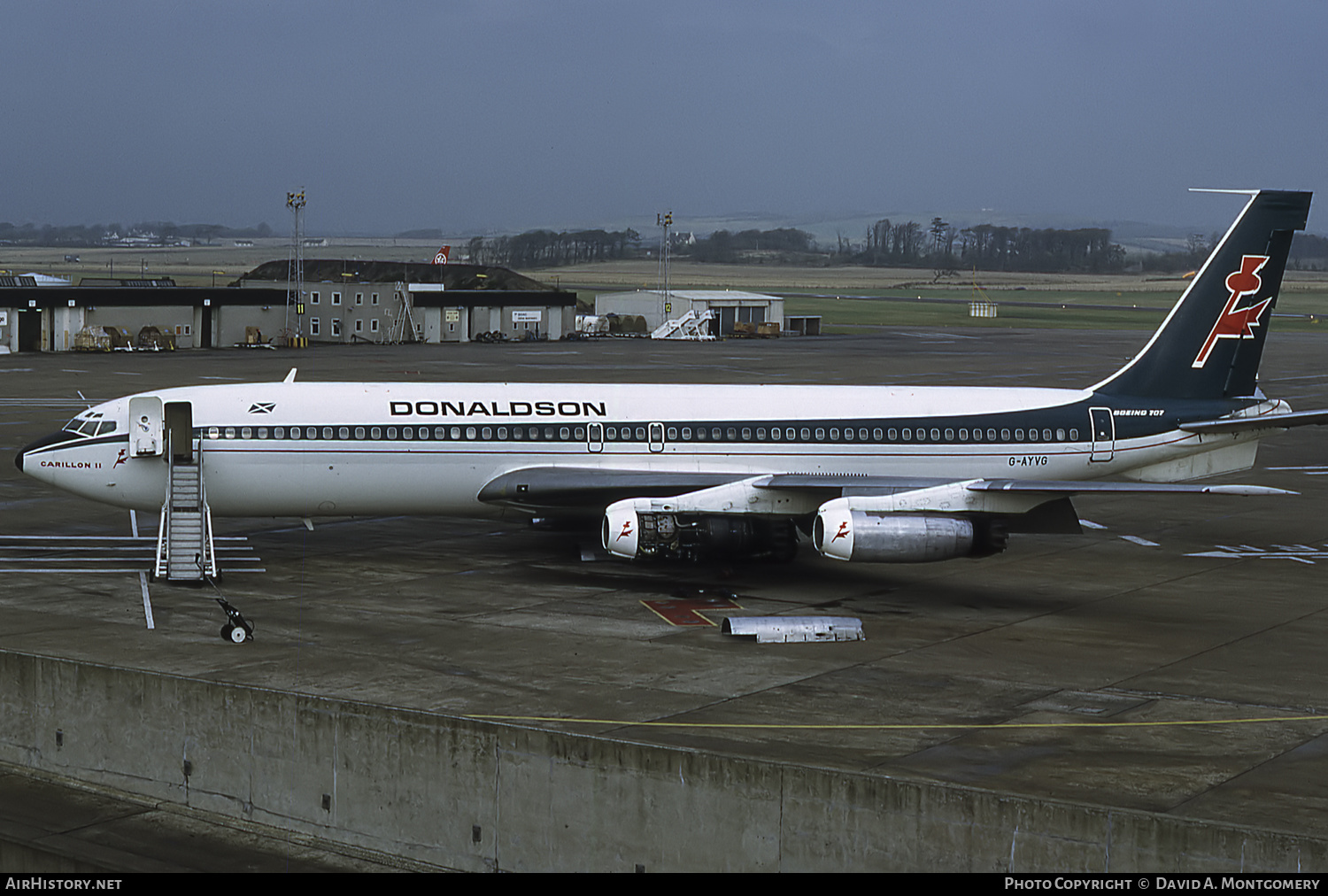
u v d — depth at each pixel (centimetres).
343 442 5472
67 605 4819
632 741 3084
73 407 10744
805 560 6053
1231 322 6300
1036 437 6078
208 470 5403
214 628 4547
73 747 3494
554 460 5659
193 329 17625
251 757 3259
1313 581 5759
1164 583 5669
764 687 3978
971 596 5366
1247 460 6388
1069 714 3781
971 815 2633
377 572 5559
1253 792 3177
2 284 18512
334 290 18950
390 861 3077
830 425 5903
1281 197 6216
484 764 3003
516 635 4541
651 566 5822
